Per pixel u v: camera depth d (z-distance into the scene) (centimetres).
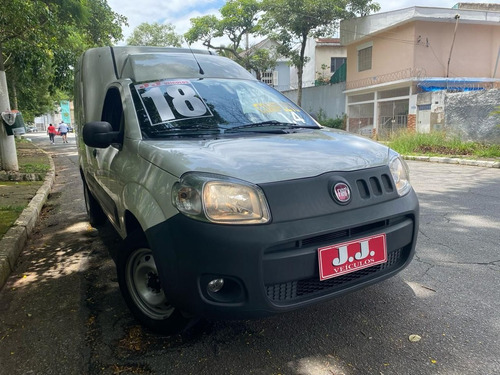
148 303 269
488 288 312
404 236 254
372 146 279
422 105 1686
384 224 246
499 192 669
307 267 216
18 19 802
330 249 220
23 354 250
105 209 381
